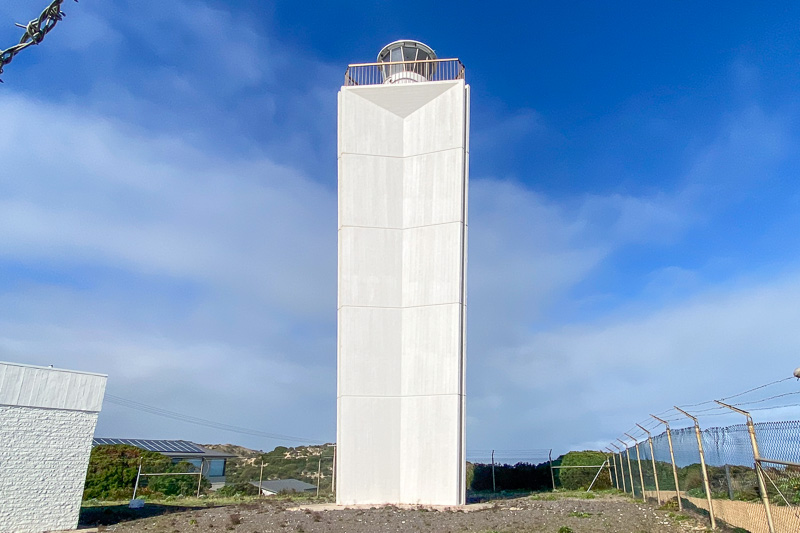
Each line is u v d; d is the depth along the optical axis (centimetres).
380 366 2520
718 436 1384
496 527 1700
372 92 2764
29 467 1878
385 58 3203
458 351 2458
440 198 2633
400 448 2461
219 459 5434
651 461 2275
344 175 2683
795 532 1096
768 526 1097
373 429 2461
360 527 1752
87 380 2055
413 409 2477
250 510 2238
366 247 2625
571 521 1755
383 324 2562
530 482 3838
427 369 2489
